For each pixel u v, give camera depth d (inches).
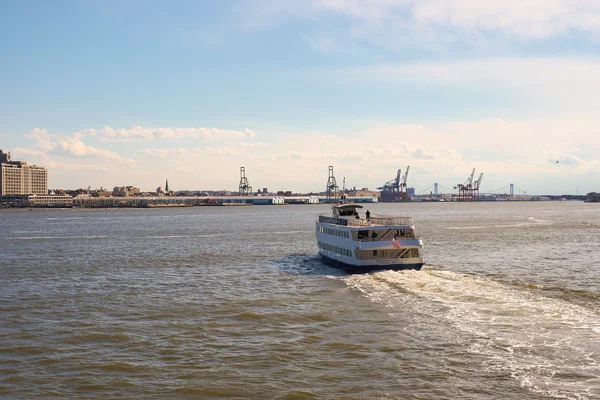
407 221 3511.3
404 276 3161.9
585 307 2342.5
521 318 2165.4
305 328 2155.5
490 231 7096.5
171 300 2721.5
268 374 1675.7
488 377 1583.4
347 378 1625.2
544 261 3946.9
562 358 1702.8
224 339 2031.3
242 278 3383.4
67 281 3329.2
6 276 3545.8
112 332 2137.1
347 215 4116.6
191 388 1583.4
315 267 3846.0
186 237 6732.3
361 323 2185.0
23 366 1768.0
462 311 2299.5
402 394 1501.0
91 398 1530.5
